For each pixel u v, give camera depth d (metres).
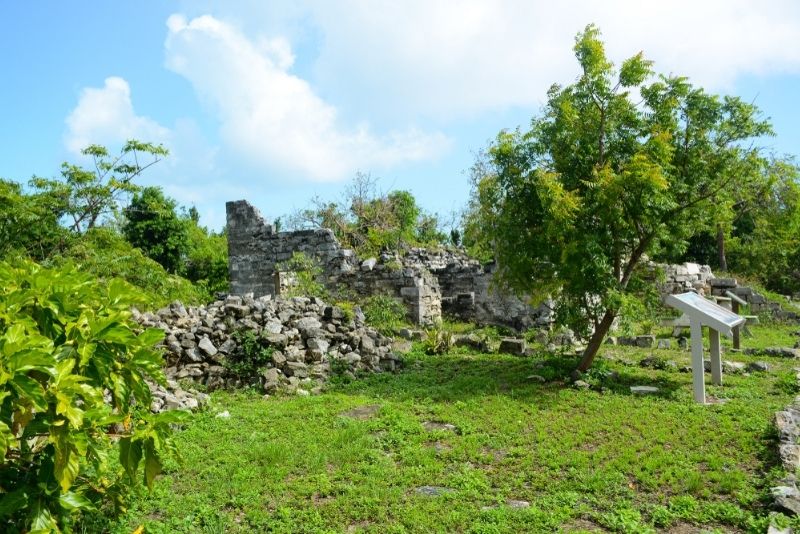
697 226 11.05
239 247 22.91
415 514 5.32
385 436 7.59
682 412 8.35
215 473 6.23
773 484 5.77
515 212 11.03
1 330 3.70
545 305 17.38
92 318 4.05
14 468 3.88
